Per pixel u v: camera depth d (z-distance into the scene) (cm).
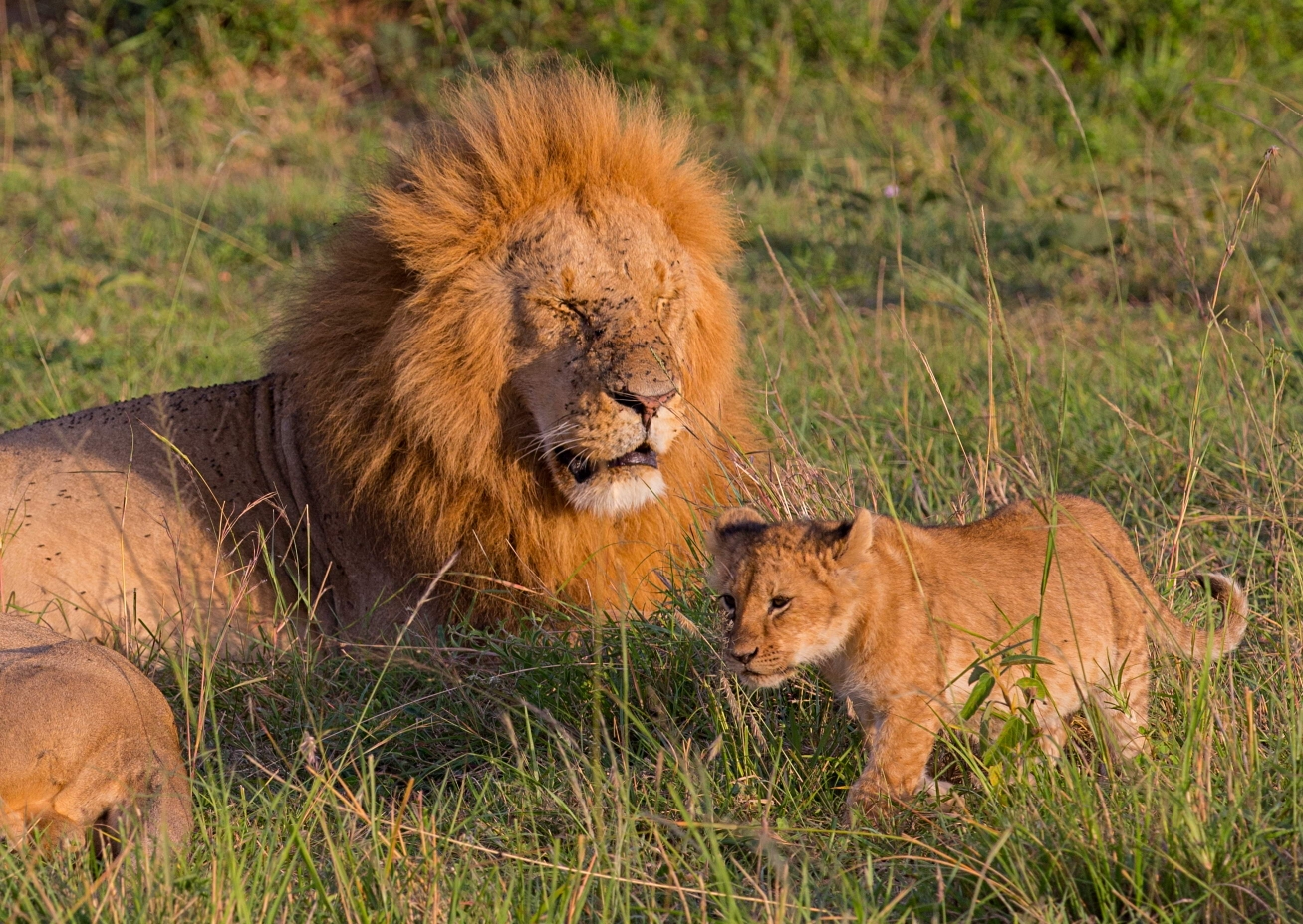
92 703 674
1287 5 2778
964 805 669
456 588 938
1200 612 860
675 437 891
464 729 809
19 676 670
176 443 1002
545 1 2917
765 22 2884
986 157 2327
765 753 755
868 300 1769
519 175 897
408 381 890
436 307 892
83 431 1009
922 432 1189
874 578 672
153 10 2938
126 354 1541
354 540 973
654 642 844
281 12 2972
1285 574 894
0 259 1927
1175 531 893
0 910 595
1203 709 677
